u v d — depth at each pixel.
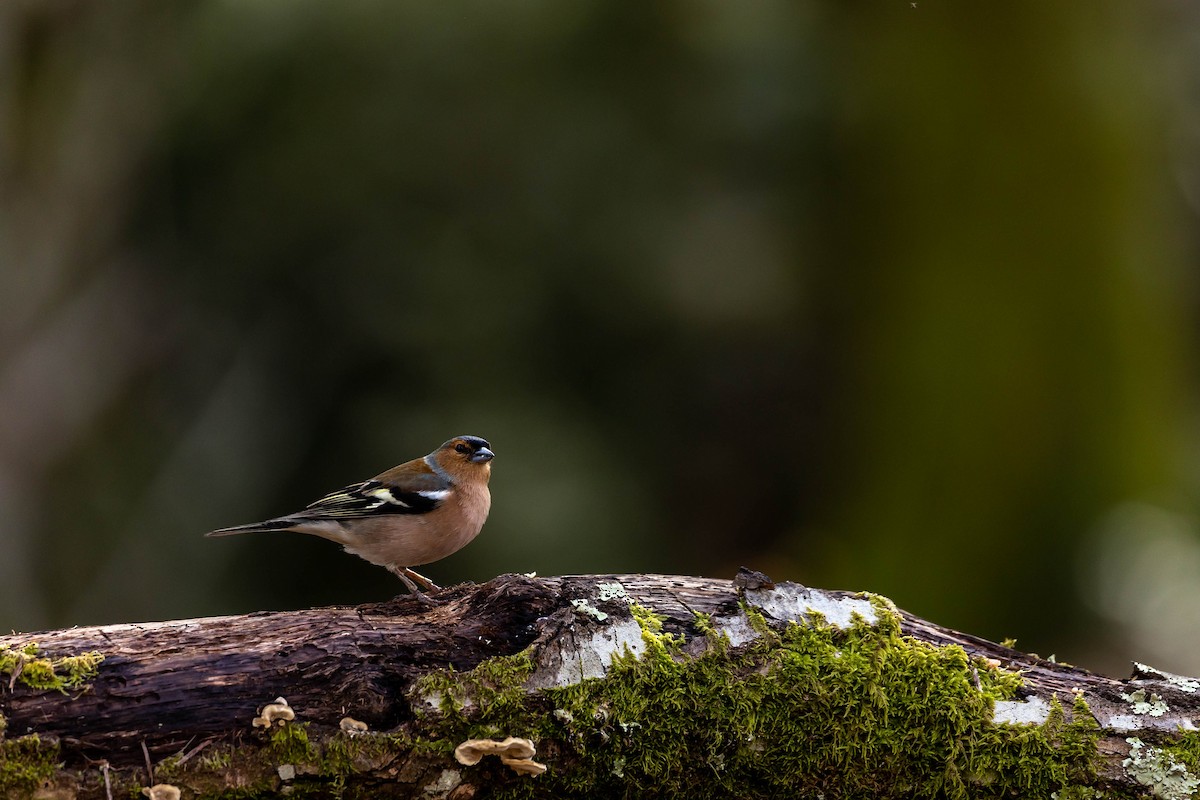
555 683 4.65
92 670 4.48
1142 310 15.54
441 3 16.69
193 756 4.42
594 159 17.67
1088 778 4.75
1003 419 15.03
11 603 14.38
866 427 16.20
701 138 18.30
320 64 16.81
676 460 19.77
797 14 18.06
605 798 4.75
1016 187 15.78
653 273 18.25
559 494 16.52
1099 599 13.73
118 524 16.58
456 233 17.47
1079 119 15.95
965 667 4.85
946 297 15.70
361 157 17.00
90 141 15.34
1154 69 17.58
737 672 4.77
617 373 18.88
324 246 17.39
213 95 16.97
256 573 17.00
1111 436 14.88
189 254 17.77
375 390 17.36
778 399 19.92
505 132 17.22
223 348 17.81
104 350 16.50
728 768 4.76
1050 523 14.59
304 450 17.22
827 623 4.89
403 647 4.67
